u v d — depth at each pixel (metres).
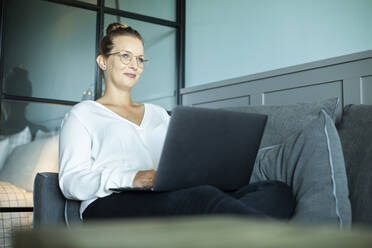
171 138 1.15
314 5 3.24
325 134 1.32
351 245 0.23
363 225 1.21
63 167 1.51
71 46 3.75
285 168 1.40
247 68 3.84
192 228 0.27
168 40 4.41
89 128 1.59
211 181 1.23
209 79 4.24
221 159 1.23
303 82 2.02
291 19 3.43
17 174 3.31
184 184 1.20
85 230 0.26
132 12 4.14
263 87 2.24
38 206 1.57
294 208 1.25
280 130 1.71
